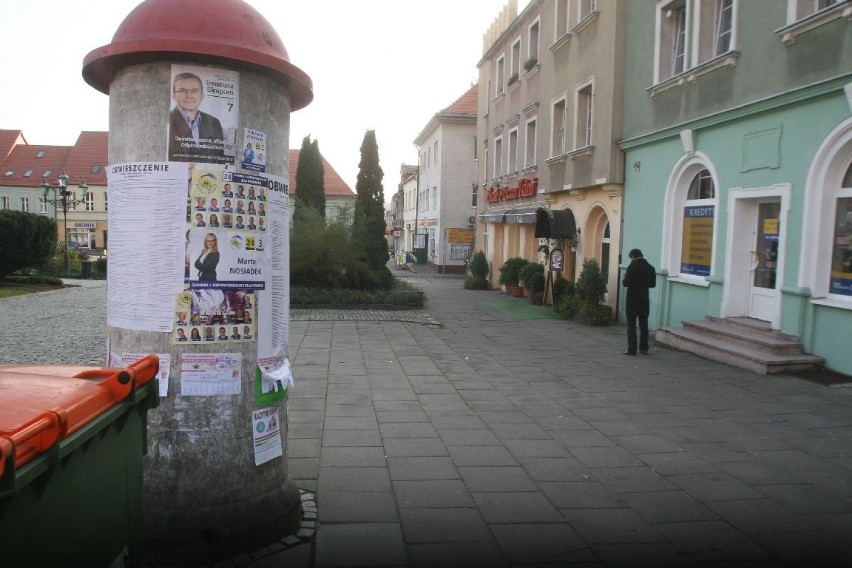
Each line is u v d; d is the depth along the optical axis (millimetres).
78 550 2354
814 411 7117
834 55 8672
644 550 3857
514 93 24562
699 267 12406
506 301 21938
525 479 5020
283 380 3914
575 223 18375
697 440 6086
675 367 9781
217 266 3602
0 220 22391
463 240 42188
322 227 19719
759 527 4203
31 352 10539
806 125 9281
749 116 10500
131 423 2816
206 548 3531
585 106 17578
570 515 4355
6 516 1919
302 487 4766
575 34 17641
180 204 3535
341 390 7980
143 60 3557
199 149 3547
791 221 9570
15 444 1905
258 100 3725
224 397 3631
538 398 7734
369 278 20391
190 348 3568
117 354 3654
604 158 15547
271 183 3820
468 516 4309
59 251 32125
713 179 11562
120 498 2715
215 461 3611
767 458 5578
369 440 5945
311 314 16156
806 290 9234
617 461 5473
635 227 14672
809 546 3934
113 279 3701
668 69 13352
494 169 27844
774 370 8938
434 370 9414
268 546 3760
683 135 12289
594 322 15234
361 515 4281
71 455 2287
